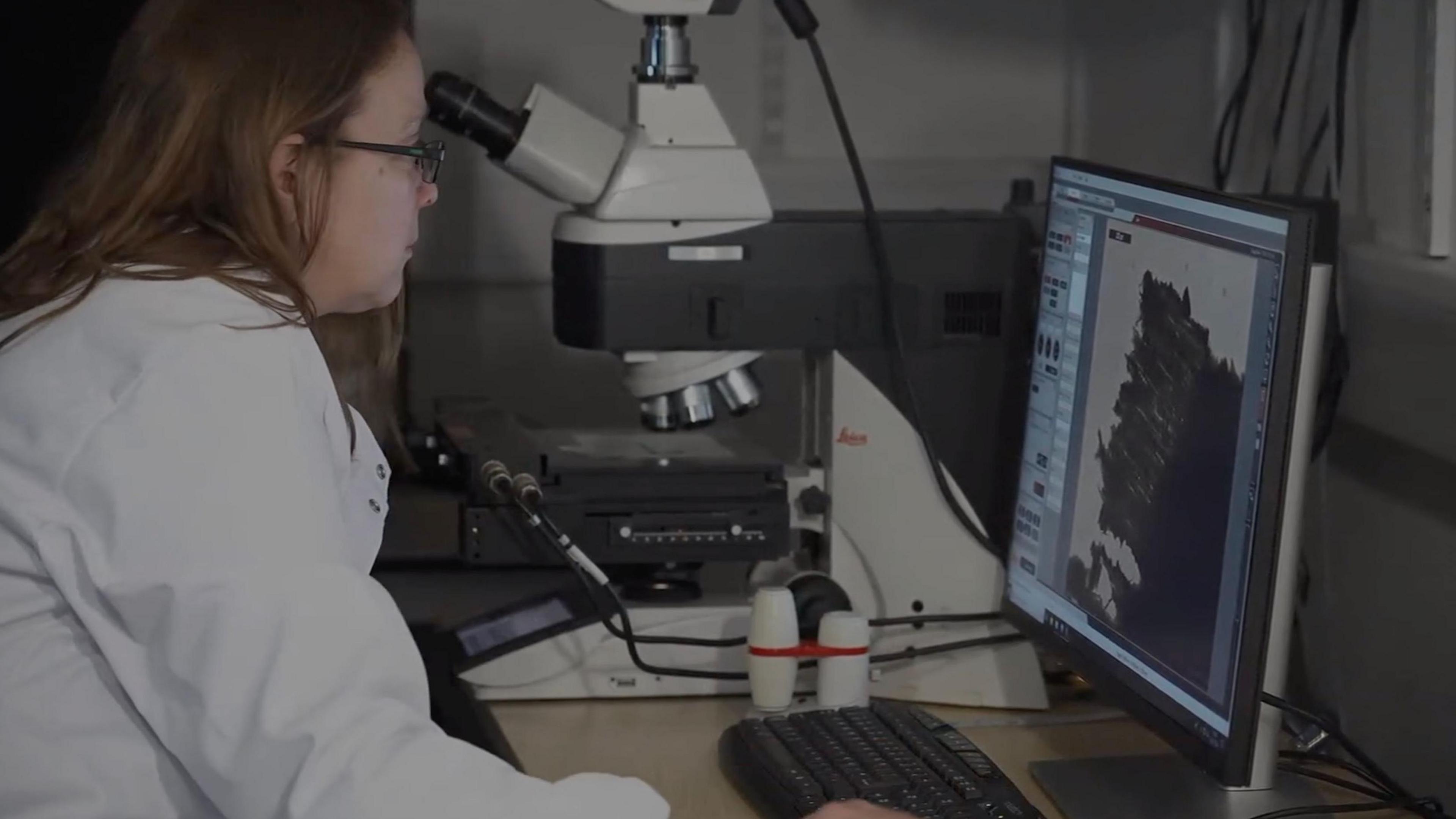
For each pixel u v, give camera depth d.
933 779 1.30
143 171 1.06
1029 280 1.68
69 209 1.08
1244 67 2.06
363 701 0.94
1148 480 1.29
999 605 1.65
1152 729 1.27
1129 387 1.33
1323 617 1.75
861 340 1.65
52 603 1.03
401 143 1.11
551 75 2.40
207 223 1.07
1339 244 1.68
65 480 0.97
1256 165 2.01
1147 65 2.33
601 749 1.48
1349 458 1.69
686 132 1.64
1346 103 1.74
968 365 1.67
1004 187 2.47
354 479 1.24
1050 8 2.45
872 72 2.45
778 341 1.65
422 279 2.41
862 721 1.44
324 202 1.08
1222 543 1.17
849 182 2.45
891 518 1.66
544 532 1.56
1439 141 1.51
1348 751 1.36
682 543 1.62
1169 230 1.26
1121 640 1.33
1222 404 1.17
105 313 1.01
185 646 0.94
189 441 0.96
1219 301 1.18
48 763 1.02
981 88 2.46
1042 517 1.51
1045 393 1.51
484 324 2.44
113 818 1.02
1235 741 1.14
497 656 1.59
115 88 1.10
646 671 1.60
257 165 1.05
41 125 2.10
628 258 1.63
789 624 1.53
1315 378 1.20
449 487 1.91
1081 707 1.59
